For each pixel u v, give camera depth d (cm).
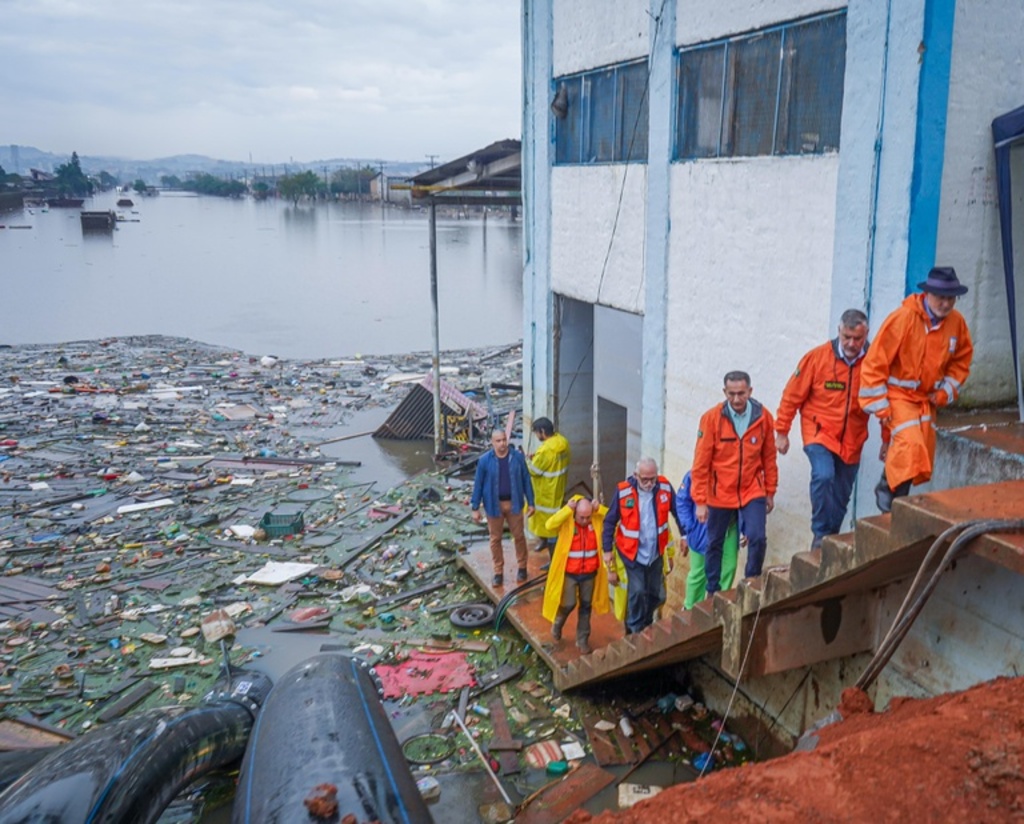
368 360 3134
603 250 1025
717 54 790
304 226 12975
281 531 1380
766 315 752
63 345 3388
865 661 661
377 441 2002
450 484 1636
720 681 834
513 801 725
